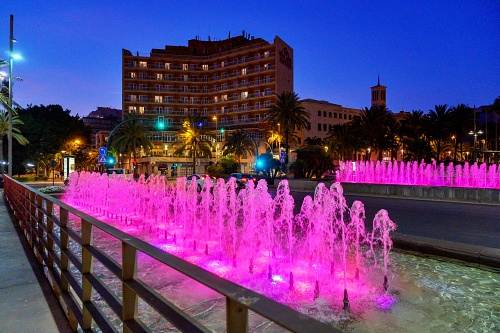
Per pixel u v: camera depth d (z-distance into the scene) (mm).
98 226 2559
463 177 27688
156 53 80500
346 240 9391
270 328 4211
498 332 4164
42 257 5051
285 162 35844
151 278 6004
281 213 14266
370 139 63031
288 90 77375
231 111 78438
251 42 78375
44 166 60375
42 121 64188
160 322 4297
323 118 83250
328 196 17188
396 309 4844
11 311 3760
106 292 2523
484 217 13180
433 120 68125
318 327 1004
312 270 6676
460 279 6109
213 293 5305
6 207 14227
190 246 8672
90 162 77562
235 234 10172
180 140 73750
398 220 12633
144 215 14320
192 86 81188
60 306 3893
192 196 21141
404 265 7008
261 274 6402
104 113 151750
